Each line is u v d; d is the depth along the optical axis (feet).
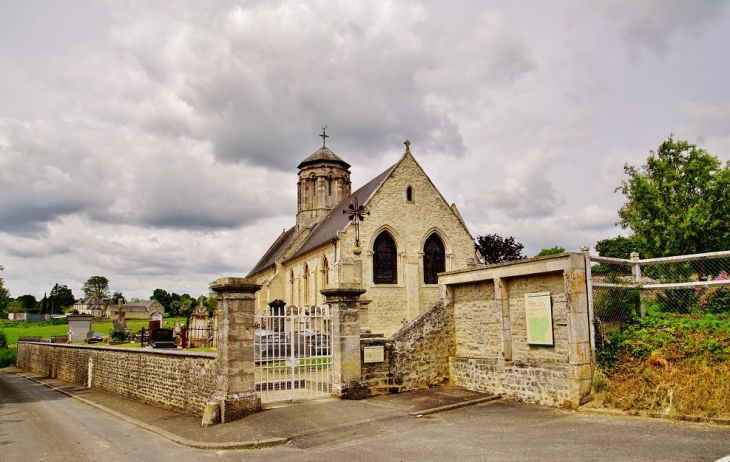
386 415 40.96
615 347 43.39
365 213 107.34
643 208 91.97
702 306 46.93
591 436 31.63
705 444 27.89
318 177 163.73
